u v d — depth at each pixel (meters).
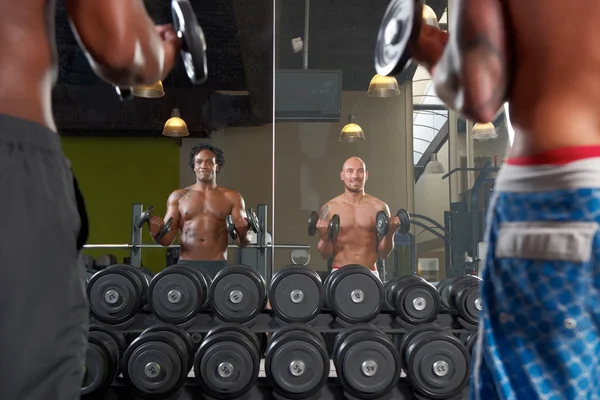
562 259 0.76
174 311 2.98
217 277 3.01
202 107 7.46
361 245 3.96
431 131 4.27
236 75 7.40
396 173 4.26
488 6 0.83
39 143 0.77
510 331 0.80
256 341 2.74
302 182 4.28
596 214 0.75
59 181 0.78
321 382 2.65
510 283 0.81
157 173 7.65
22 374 0.69
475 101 0.82
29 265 0.71
